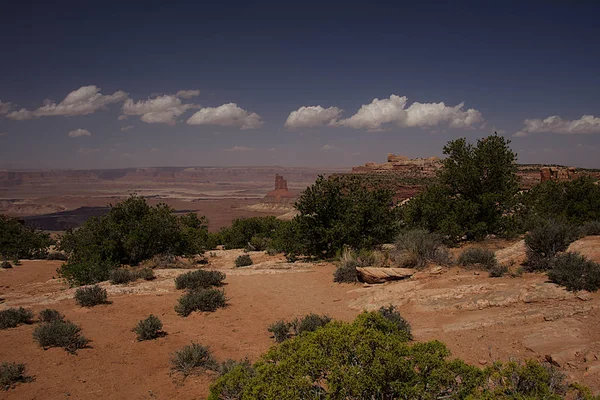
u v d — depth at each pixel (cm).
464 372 459
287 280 1554
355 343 481
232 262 2377
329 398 443
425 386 448
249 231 3638
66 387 706
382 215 2002
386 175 9156
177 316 1157
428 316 959
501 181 2080
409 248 1470
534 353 662
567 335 693
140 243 2223
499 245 1808
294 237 2164
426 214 2119
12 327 1040
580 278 910
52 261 2692
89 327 1044
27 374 749
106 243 2166
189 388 707
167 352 879
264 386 456
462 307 966
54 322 966
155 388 711
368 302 1130
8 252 2823
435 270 1294
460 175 2106
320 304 1198
